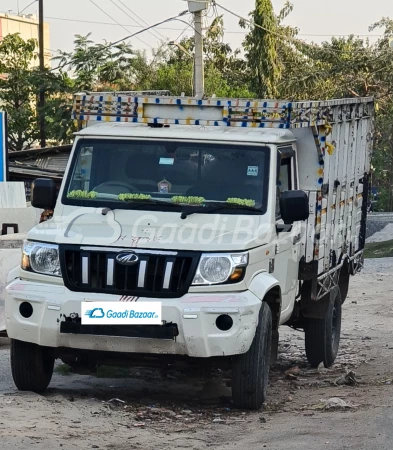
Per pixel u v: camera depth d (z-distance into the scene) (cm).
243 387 736
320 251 928
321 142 897
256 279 729
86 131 823
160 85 4691
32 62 5738
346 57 5366
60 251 717
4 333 1101
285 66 5331
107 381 891
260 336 730
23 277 735
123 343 704
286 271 838
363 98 1141
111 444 602
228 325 693
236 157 792
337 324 1102
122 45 4100
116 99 855
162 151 801
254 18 5006
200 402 800
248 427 681
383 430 646
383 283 2222
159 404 777
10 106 4116
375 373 1026
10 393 758
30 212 1276
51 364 788
